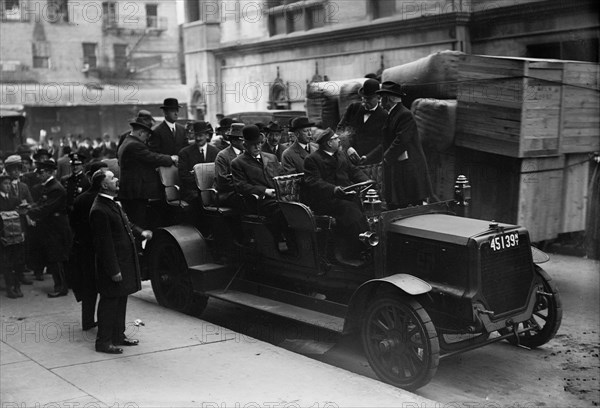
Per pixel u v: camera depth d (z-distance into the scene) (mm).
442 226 5992
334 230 6645
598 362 6359
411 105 8688
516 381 5930
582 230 8227
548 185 7863
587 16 9242
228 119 9836
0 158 11242
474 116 7965
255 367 5941
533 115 7629
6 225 8609
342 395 5285
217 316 8227
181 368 5910
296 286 7449
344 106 9586
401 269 6055
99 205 6359
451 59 8234
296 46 14180
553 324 6535
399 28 11812
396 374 5711
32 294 9055
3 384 5508
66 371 5832
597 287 7938
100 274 6355
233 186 7762
